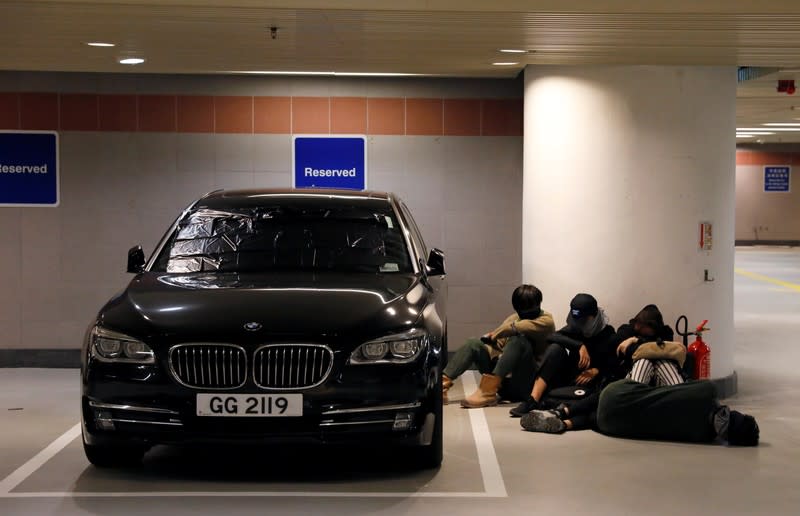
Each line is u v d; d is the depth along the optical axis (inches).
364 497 223.0
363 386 220.2
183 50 345.1
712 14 270.2
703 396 284.5
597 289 358.3
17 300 423.5
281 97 424.5
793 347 505.4
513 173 426.3
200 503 216.2
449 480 239.5
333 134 425.4
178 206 425.4
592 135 358.0
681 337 358.9
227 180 425.1
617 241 357.7
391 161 426.0
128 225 425.1
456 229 426.9
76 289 424.2
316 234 274.4
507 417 319.6
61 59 370.3
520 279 428.1
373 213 284.5
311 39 319.0
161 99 422.3
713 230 363.9
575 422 299.6
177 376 219.6
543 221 364.5
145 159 423.8
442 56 351.9
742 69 442.6
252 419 218.1
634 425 288.4
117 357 222.8
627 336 319.6
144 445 229.8
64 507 212.8
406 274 261.9
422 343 228.5
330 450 270.5
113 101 422.0
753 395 375.9
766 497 227.3
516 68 385.4
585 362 313.7
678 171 358.3
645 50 328.2
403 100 425.1
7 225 422.6
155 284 246.7
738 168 1627.7
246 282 246.8
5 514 207.6
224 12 275.7
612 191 357.7
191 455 262.8
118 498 220.1
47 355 424.2
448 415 323.6
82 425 233.1
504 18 278.4
